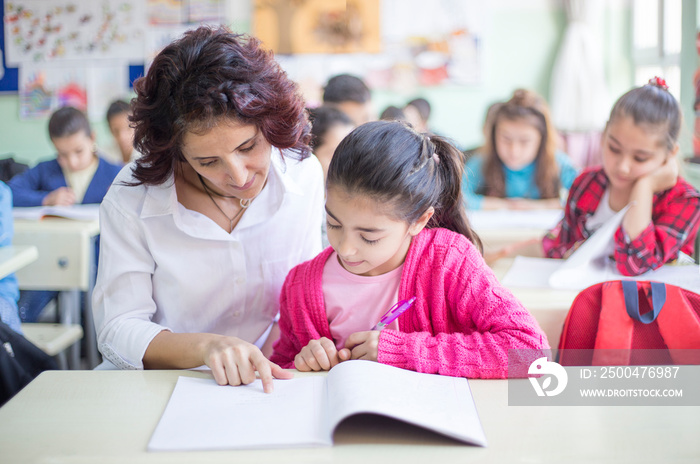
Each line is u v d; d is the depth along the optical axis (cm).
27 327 208
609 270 145
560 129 404
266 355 126
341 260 103
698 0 237
